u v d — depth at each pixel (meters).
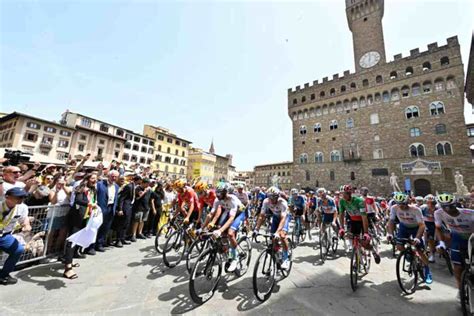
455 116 27.12
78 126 35.84
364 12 38.00
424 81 29.91
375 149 32.31
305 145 40.06
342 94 36.78
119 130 42.72
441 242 4.29
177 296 3.77
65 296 3.57
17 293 3.56
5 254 4.13
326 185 36.03
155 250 6.29
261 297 3.83
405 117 30.67
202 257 3.83
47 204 5.24
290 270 5.37
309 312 3.46
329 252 7.12
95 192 5.66
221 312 3.36
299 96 42.88
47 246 4.95
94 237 4.76
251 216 12.04
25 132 30.67
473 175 25.00
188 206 6.06
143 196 7.51
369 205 7.42
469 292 3.28
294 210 8.59
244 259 5.19
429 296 4.14
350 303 3.80
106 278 4.33
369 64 35.31
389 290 4.37
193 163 62.78
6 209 3.84
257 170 78.81
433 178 27.27
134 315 3.15
